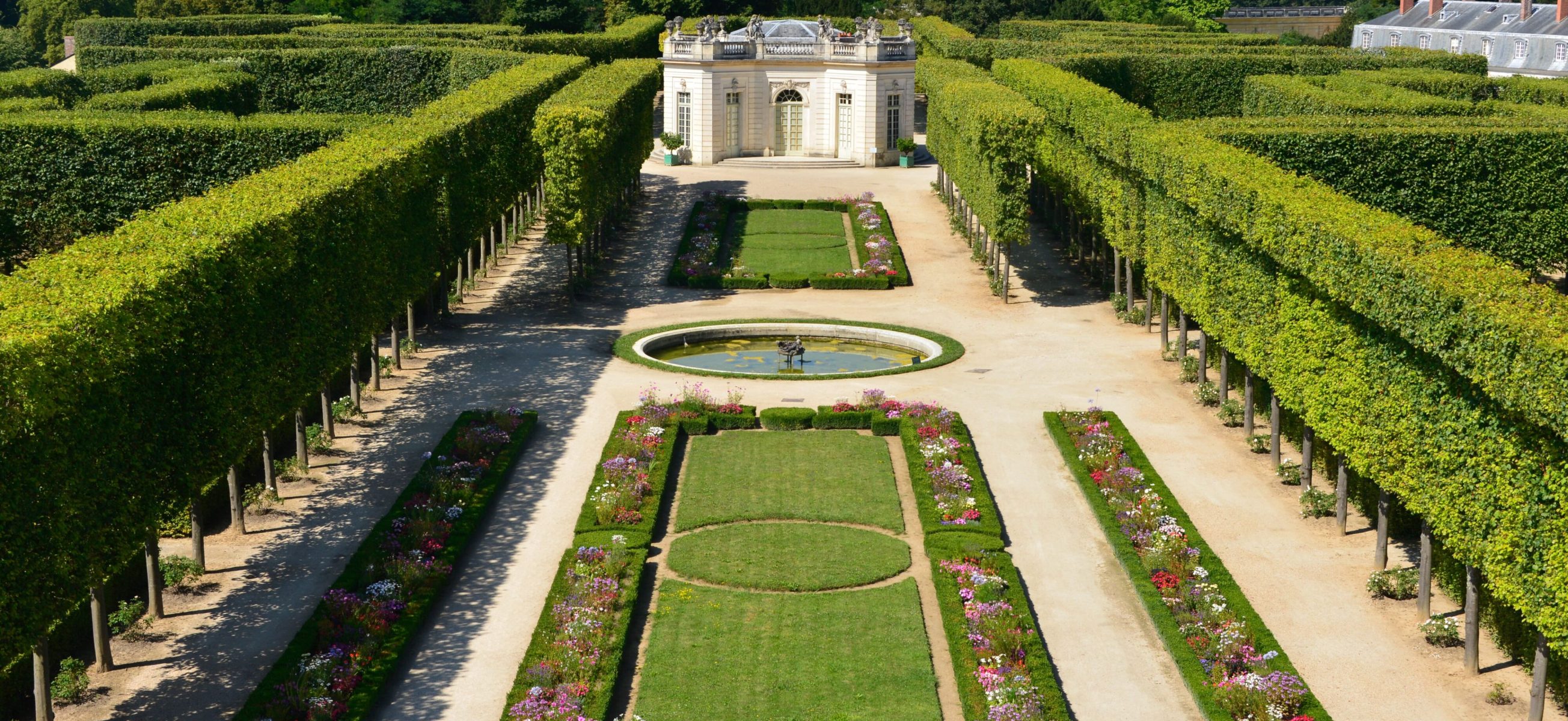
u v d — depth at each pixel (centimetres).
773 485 5669
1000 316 8256
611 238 10206
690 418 6309
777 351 7794
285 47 13438
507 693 4131
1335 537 5225
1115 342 7700
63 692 4019
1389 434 4603
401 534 5050
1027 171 11469
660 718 3953
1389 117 7688
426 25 15775
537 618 4588
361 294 6197
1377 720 4012
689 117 13000
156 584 4512
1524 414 3756
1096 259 9025
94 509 4000
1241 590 4756
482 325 8006
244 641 4400
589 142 8288
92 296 4244
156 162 8044
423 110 8494
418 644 4422
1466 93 10231
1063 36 14550
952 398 6756
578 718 3888
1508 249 7056
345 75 12419
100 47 13062
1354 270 4694
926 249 9931
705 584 4803
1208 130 7206
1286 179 5834
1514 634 4312
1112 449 5928
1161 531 5116
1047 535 5262
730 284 8875
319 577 4841
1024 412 6562
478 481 5609
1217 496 5597
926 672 4216
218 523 5338
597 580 4650
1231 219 5834
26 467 3722
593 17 18175
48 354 3803
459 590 4781
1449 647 4431
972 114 8644
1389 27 18912
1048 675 4166
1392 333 4575
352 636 4328
